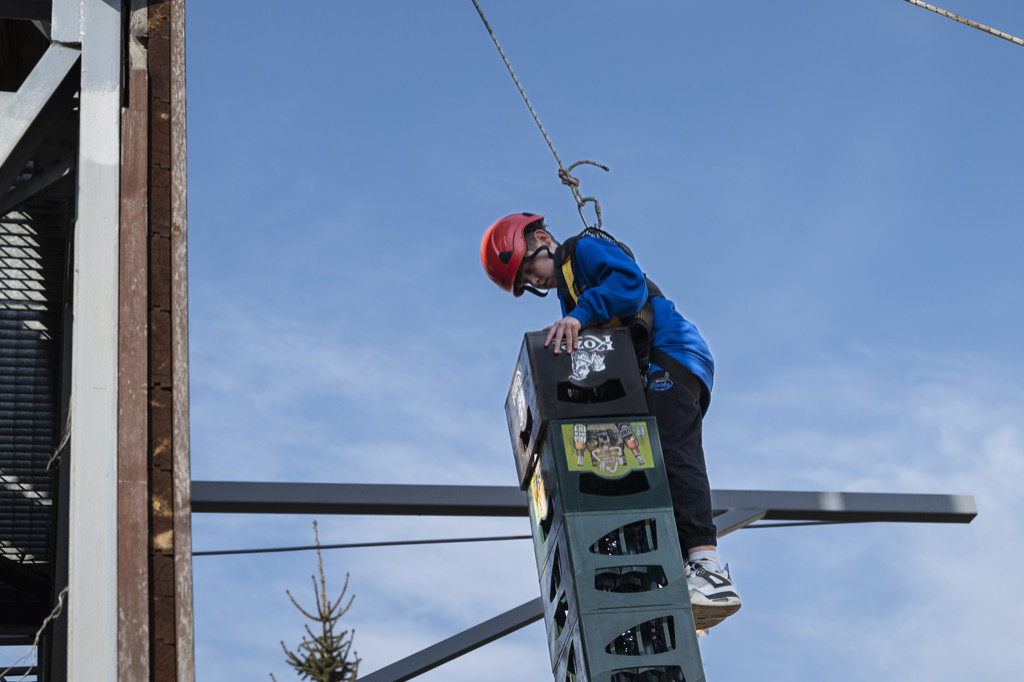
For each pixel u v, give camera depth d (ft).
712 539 16.07
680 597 14.15
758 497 25.80
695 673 13.78
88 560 13.19
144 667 12.80
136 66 16.70
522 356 15.65
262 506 23.49
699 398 17.12
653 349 16.97
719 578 15.66
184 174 16.11
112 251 15.03
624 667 13.75
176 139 16.37
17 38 19.30
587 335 15.52
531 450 15.52
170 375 14.67
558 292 17.57
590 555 14.20
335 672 18.48
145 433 14.06
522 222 19.31
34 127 16.15
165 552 13.62
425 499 24.08
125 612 13.01
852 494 26.32
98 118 15.80
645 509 14.56
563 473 14.60
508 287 19.30
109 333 14.52
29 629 28.96
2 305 23.56
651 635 14.10
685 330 17.19
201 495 23.18
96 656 12.72
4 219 21.24
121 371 14.35
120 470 13.76
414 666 24.25
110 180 15.47
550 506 14.99
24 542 28.19
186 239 15.64
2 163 15.80
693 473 16.31
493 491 24.54
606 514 14.46
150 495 13.88
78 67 16.33
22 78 20.21
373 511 24.02
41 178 16.69
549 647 15.29
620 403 15.07
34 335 24.29
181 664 13.08
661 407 16.60
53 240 21.90
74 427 13.89
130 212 15.42
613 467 14.76
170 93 16.70
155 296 15.14
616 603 14.02
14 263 22.47
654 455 14.89
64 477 19.48
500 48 18.53
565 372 15.25
